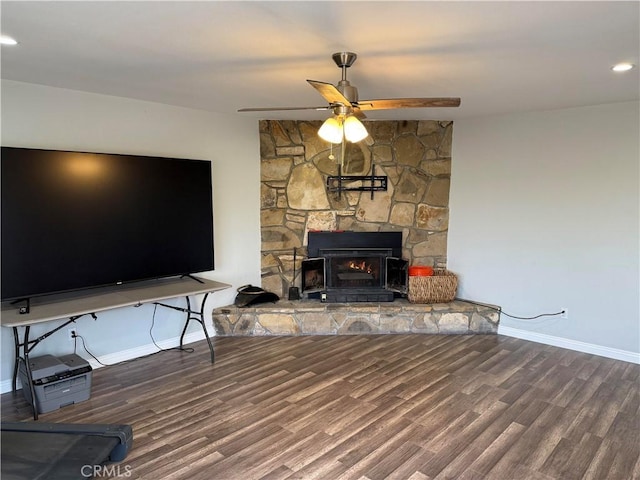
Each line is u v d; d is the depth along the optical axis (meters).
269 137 4.93
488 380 3.65
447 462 2.56
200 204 4.09
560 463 2.56
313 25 2.09
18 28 2.15
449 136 5.02
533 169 4.47
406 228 5.17
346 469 2.50
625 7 1.85
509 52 2.49
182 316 4.43
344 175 5.09
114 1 1.83
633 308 4.00
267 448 2.69
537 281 4.55
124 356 4.02
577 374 3.77
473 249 4.99
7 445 2.41
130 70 2.92
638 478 2.43
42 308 3.12
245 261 4.93
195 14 1.96
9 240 2.96
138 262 3.67
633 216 3.94
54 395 3.10
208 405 3.21
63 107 3.45
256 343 4.50
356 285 5.16
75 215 3.27
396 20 2.02
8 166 2.92
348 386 3.53
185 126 4.24
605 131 4.02
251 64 2.76
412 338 4.65
